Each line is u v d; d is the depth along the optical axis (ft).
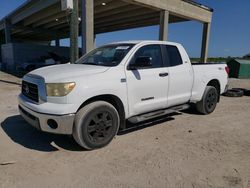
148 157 12.35
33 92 13.16
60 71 13.19
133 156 12.44
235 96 32.27
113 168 11.16
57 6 55.01
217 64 22.04
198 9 56.24
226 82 22.86
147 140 14.71
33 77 13.30
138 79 14.55
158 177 10.43
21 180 10.02
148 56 15.11
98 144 13.10
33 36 117.91
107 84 13.02
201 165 11.59
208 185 9.87
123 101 13.93
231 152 13.19
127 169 11.08
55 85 11.85
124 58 14.38
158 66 16.14
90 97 12.43
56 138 14.70
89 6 33.58
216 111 22.93
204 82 20.01
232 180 10.30
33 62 68.85
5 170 10.81
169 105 17.11
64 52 80.43
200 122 18.85
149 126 17.48
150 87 15.29
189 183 10.00
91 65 14.64
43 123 12.05
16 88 34.60
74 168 11.10
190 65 18.53
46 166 11.25
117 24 75.10
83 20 33.94
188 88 18.39
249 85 50.26
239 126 18.07
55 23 77.61
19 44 71.36
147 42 15.92
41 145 13.64
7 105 23.35
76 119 12.25
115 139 14.76
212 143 14.46
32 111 12.51
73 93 11.88
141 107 15.06
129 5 49.49
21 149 13.07
